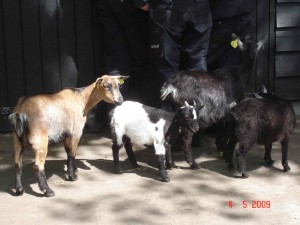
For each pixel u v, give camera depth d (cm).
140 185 325
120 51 404
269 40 443
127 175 341
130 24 398
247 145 333
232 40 371
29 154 378
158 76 379
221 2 388
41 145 305
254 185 325
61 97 321
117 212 292
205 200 305
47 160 368
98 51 422
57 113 313
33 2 408
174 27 365
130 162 360
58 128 314
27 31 412
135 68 417
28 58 416
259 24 438
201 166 355
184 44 379
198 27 369
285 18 441
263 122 331
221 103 357
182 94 354
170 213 291
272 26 441
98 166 356
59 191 318
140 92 426
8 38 410
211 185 325
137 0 368
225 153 355
